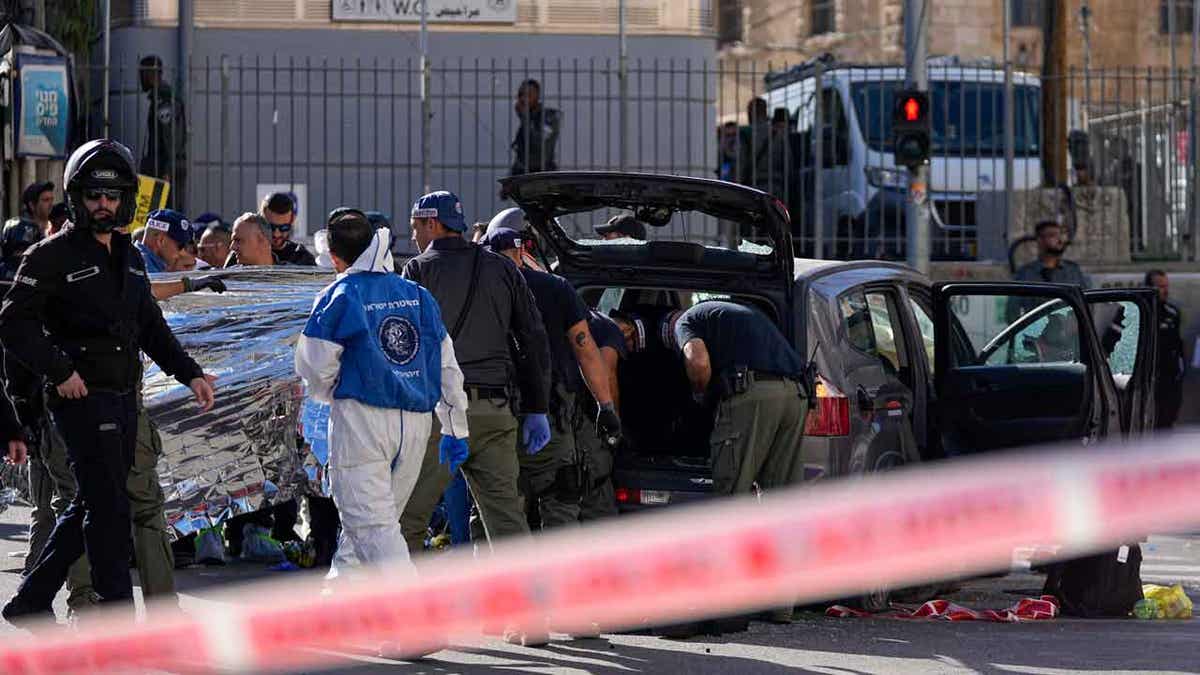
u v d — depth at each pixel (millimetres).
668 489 31875
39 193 44594
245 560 37219
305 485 33531
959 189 73875
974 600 35344
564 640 28781
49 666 25844
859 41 151500
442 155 68250
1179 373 55094
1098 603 32344
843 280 33438
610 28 69438
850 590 31078
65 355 25672
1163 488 31609
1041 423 33812
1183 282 67125
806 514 29922
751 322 30438
